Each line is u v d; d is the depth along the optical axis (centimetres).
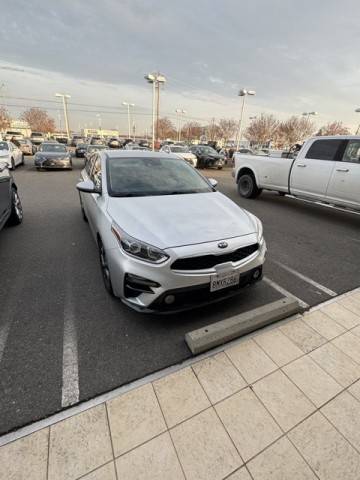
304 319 255
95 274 326
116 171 325
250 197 812
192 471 138
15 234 459
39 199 741
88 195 366
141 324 241
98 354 208
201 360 206
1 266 342
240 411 169
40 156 1345
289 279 332
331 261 390
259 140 4131
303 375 196
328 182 573
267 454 147
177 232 222
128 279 216
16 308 257
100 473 135
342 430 160
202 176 370
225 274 221
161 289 208
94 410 166
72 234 464
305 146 628
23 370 192
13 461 138
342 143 557
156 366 200
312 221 603
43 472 134
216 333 219
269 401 176
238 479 136
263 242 262
